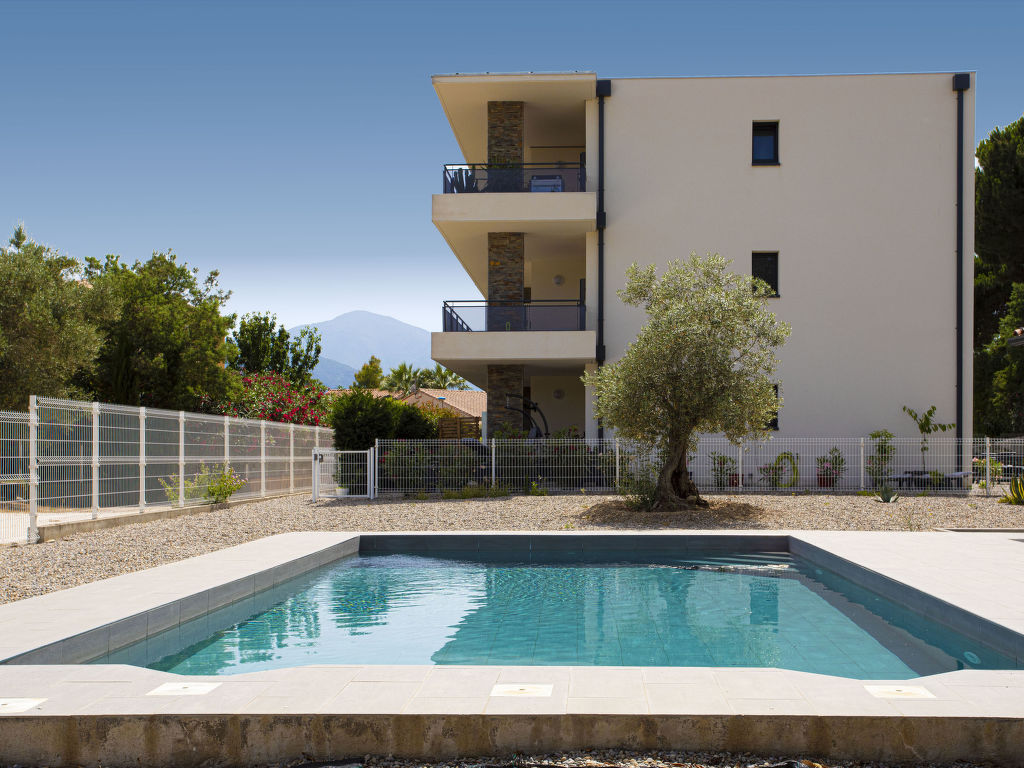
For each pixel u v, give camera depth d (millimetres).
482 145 21984
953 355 17859
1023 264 26328
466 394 45781
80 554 8680
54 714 3580
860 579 7598
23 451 9500
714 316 12695
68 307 17188
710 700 3723
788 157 18281
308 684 4012
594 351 17547
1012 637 4988
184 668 5195
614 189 18422
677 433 13141
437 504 14422
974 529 10930
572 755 3506
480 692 3863
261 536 10562
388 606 7277
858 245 18094
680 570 9094
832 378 17922
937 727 3465
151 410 12352
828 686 3961
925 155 18094
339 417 17297
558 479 16156
